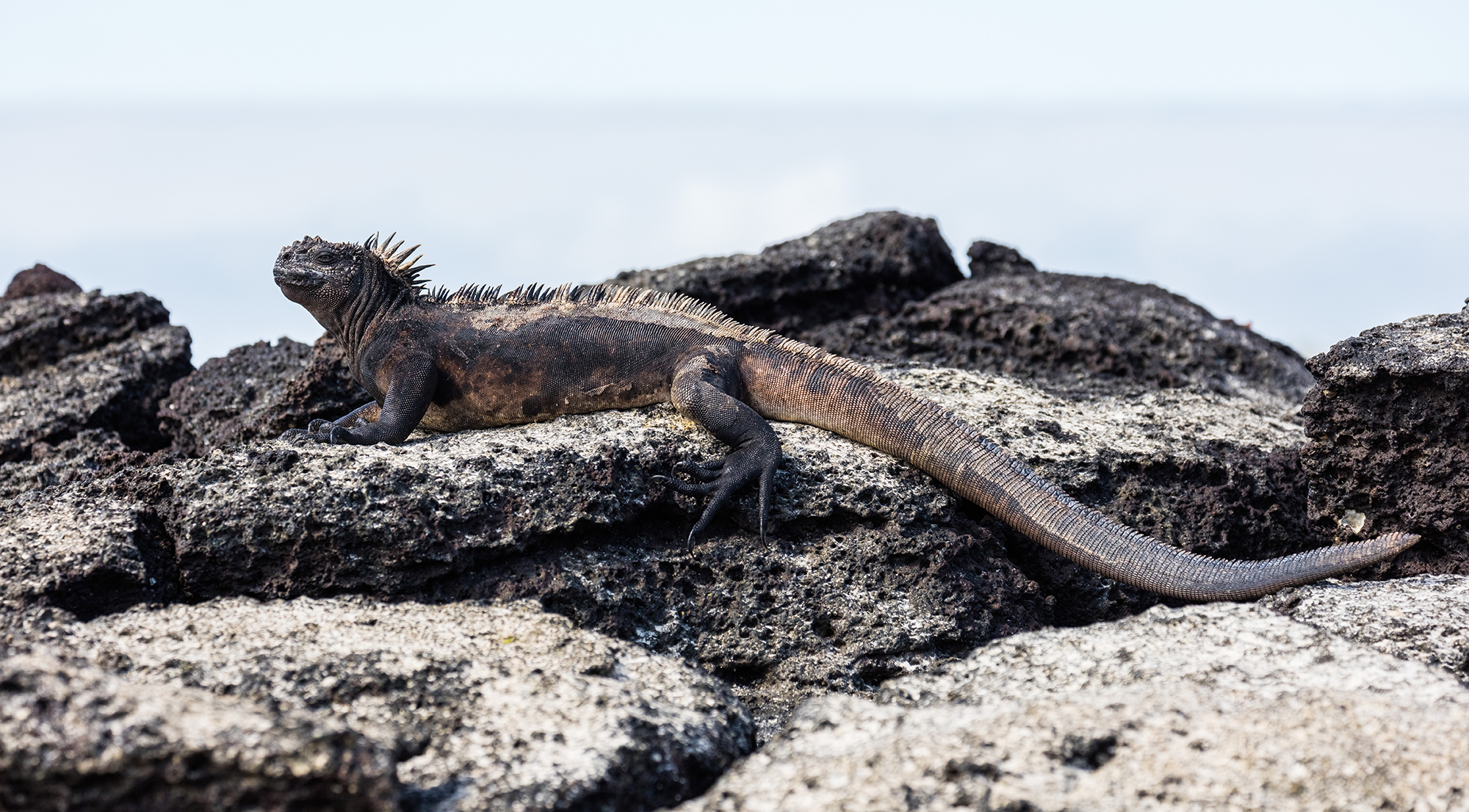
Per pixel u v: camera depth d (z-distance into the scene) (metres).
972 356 17.66
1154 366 17.78
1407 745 7.01
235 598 9.74
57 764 6.32
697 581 11.08
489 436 11.62
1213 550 12.66
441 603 10.14
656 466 11.33
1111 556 10.96
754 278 19.89
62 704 6.55
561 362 12.12
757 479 11.23
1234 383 17.64
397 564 10.13
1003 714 7.72
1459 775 6.73
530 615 9.64
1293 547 13.18
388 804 6.57
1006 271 22.36
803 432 12.33
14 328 18.59
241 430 15.91
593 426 11.88
